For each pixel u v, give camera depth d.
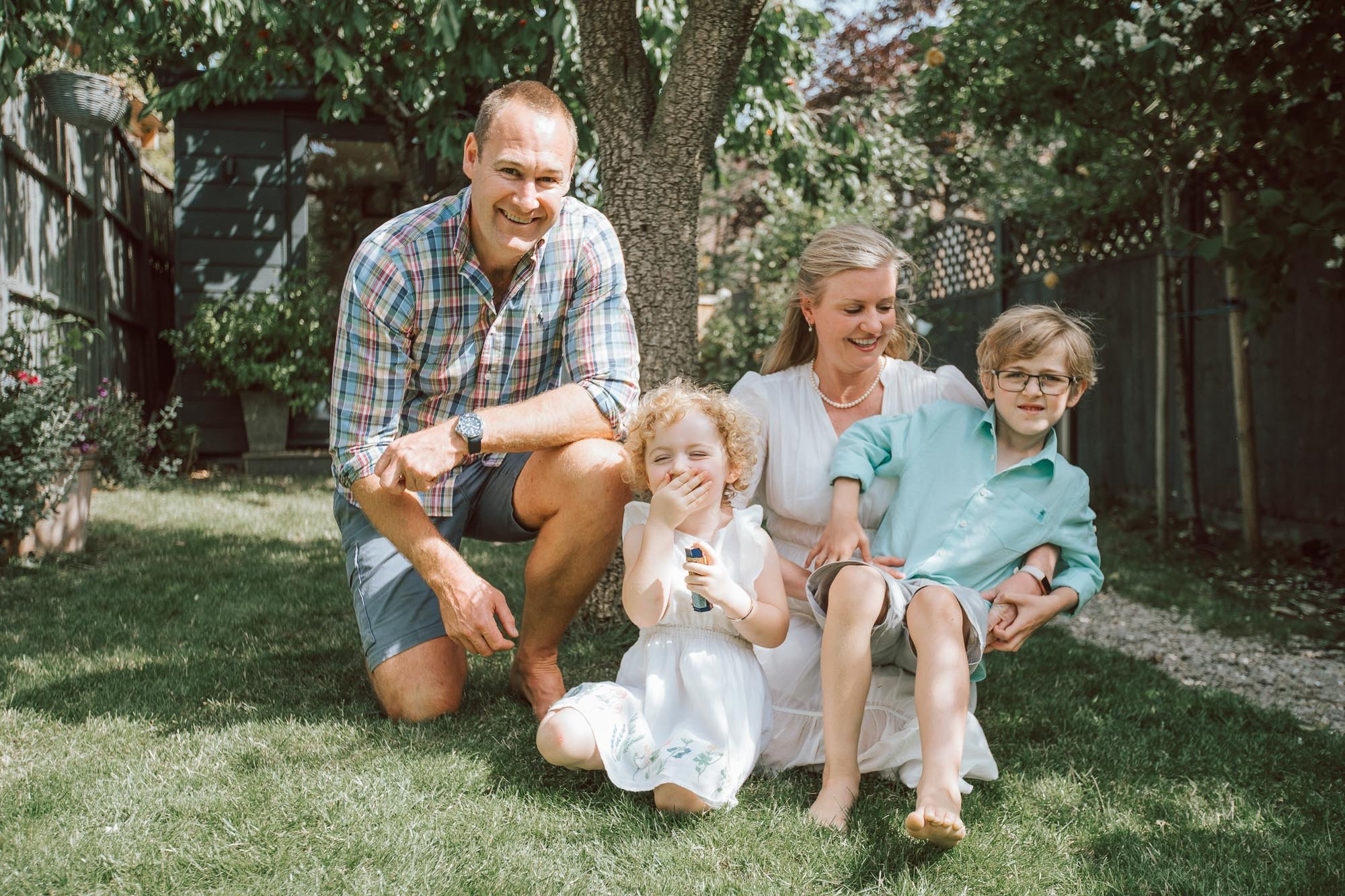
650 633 2.26
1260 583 5.21
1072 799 2.25
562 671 3.00
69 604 3.81
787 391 2.58
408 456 2.28
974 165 8.49
